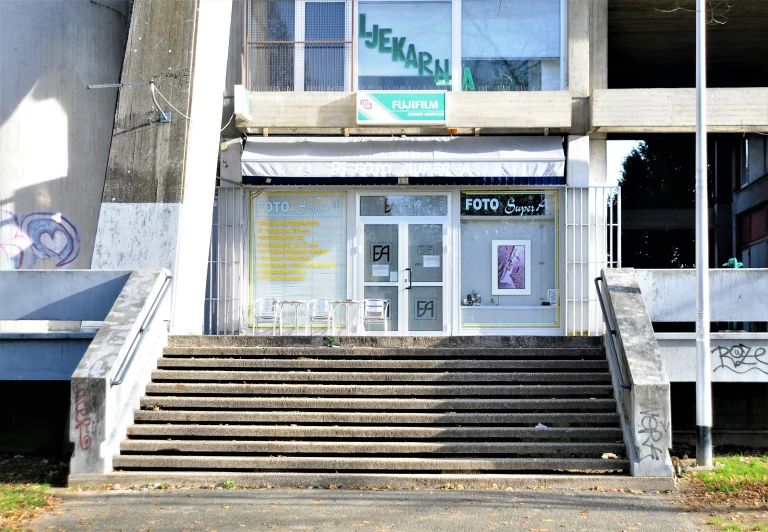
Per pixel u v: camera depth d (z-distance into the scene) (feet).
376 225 49.98
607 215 49.96
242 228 49.62
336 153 48.55
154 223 39.78
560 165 47.70
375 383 34.47
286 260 49.90
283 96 48.24
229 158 49.47
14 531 23.72
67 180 46.75
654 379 29.53
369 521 24.68
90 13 48.24
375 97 47.83
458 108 48.01
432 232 49.96
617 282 35.29
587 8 49.62
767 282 35.27
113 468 29.99
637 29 55.57
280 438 31.40
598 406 32.78
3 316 35.17
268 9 50.75
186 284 40.60
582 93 49.29
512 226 49.85
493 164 47.80
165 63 41.88
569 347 36.86
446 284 49.67
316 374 34.53
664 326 58.95
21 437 36.76
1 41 45.16
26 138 45.47
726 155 64.59
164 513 25.62
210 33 43.70
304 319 49.62
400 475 29.09
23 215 45.27
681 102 47.34
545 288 49.65
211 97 43.83
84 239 47.39
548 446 30.68
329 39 50.60
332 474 29.12
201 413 32.40
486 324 49.60
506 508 26.08
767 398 37.65
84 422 29.58
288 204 49.98
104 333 31.89
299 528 24.00
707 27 55.16
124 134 41.14
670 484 28.55
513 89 50.29
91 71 48.08
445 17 50.70
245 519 24.91
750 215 62.18
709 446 32.17
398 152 48.44
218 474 29.32
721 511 25.84
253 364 35.45
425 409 32.99
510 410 32.89
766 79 65.98
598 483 28.71
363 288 49.78
